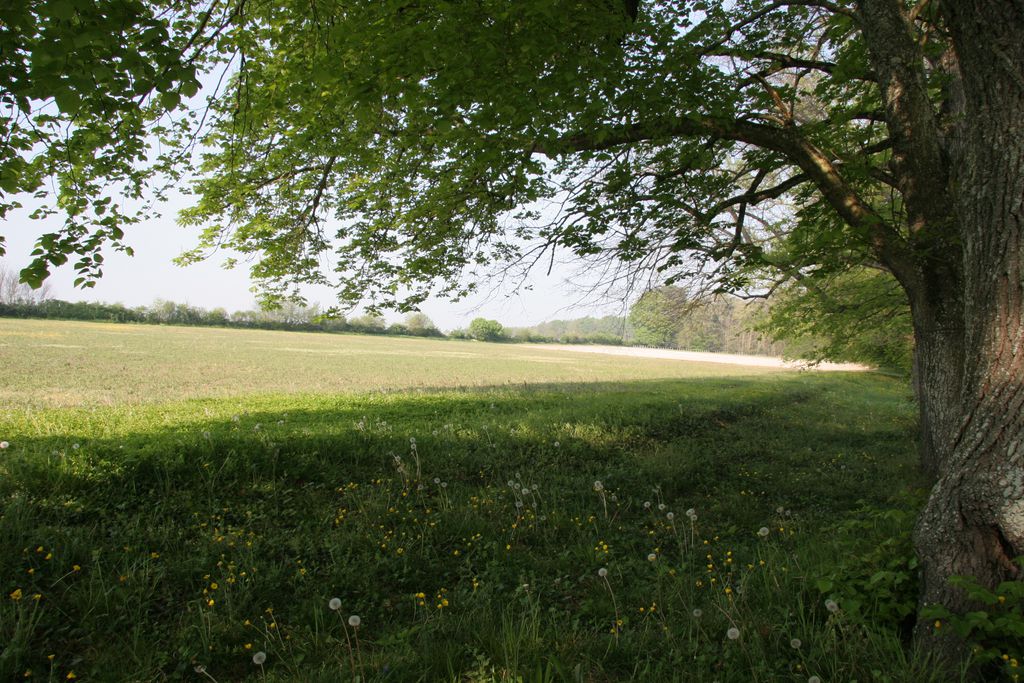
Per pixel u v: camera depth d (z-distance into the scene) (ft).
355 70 16.33
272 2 18.70
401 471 23.11
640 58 20.84
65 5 9.74
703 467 29.12
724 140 23.56
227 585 13.82
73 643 11.58
